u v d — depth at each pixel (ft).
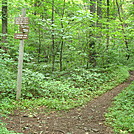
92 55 41.63
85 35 40.60
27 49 39.68
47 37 41.78
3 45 34.96
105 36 40.55
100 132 15.19
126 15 43.80
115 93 28.07
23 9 24.58
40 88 27.86
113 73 40.55
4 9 40.73
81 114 20.22
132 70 46.11
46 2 35.83
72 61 45.50
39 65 40.11
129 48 43.80
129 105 20.90
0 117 17.54
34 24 37.14
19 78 24.13
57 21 33.73
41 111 20.98
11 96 25.07
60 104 23.34
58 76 36.52
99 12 45.91
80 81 33.94
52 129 15.74
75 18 31.99
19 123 16.75
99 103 24.12
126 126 15.72
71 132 15.19
